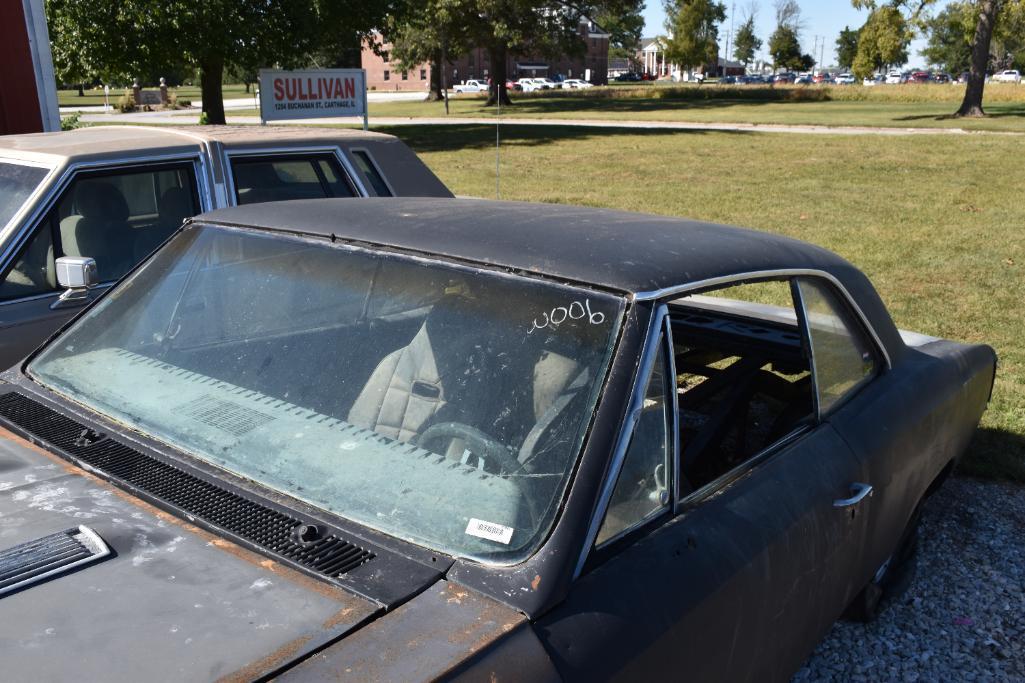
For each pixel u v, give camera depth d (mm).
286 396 2199
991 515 4133
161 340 2496
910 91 58094
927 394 3004
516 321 2002
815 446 2430
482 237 2236
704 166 20547
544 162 21594
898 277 9266
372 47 27688
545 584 1600
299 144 5172
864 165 20391
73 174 4266
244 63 23516
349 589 1593
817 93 60844
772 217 13258
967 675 2994
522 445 1845
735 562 1936
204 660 1411
